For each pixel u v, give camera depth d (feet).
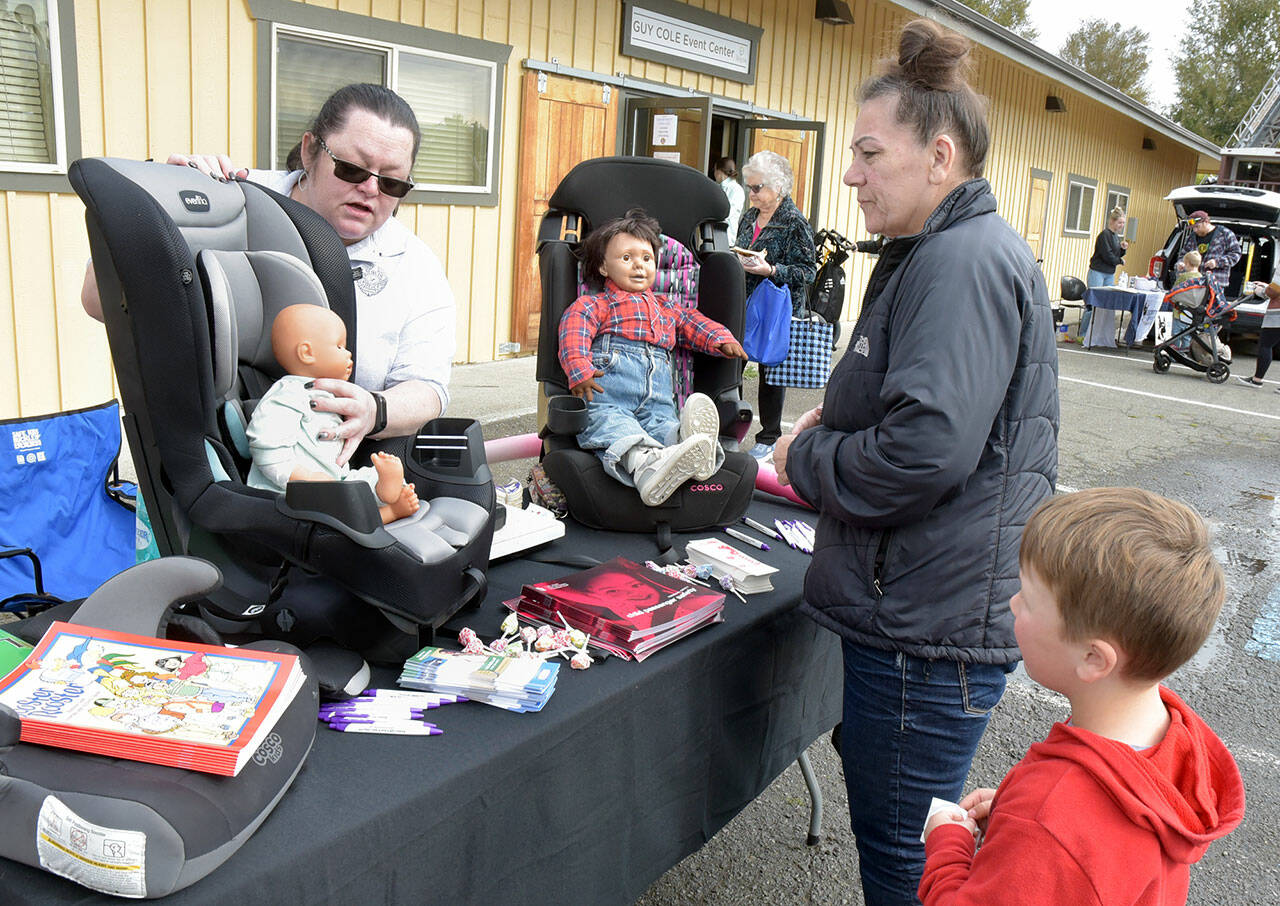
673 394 8.05
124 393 4.57
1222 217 41.93
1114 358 37.27
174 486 4.60
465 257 23.25
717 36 28.58
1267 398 30.30
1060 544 3.22
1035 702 10.46
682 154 28.81
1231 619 12.79
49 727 3.26
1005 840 3.12
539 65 23.40
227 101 17.84
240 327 5.06
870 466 4.50
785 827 8.14
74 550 9.06
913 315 4.47
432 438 5.55
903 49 4.77
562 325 7.71
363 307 6.18
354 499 4.33
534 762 4.28
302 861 3.32
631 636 5.02
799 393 26.11
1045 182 54.85
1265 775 9.16
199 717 3.38
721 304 8.21
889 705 4.90
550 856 4.53
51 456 8.91
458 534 4.88
